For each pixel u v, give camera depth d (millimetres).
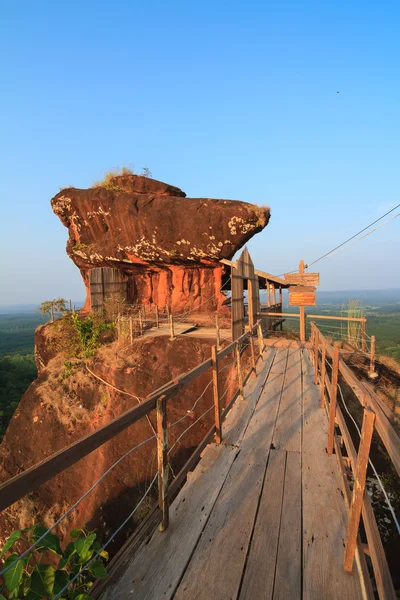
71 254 19375
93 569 2100
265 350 10812
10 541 2111
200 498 3270
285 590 2234
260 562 2467
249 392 6617
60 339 13484
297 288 12930
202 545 2643
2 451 10805
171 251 16328
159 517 2830
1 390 35688
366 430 2117
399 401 7848
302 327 12836
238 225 14781
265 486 3451
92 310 16719
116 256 17656
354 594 2189
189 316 16844
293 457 4055
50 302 16609
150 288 19516
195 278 18031
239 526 2852
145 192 18703
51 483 9008
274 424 5055
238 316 11469
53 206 18875
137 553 2547
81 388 11016
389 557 4703
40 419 10602
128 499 8273
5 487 1427
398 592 4406
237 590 2238
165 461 2855
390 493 5387
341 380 8125
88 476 8930
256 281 14109
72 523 8305
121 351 11617
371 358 9242
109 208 17156
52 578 1966
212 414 9172
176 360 10805
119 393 10492
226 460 4016
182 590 2244
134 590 2240
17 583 1854
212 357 4391
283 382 7250
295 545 2625
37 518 8531
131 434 9141
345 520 2908
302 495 3285
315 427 4926
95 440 2018
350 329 14188
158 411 2799
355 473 2438
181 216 15617
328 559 2482
